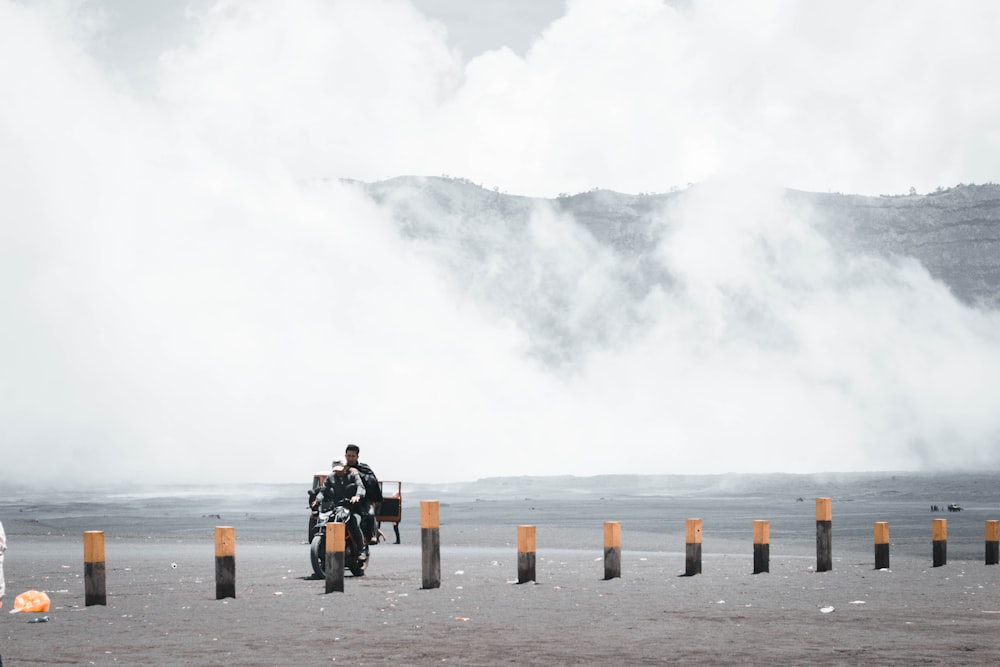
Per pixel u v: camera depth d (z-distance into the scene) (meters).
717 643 10.73
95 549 14.33
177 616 13.18
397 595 15.62
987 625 12.12
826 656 9.84
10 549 28.56
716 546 30.02
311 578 18.59
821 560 19.47
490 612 13.54
